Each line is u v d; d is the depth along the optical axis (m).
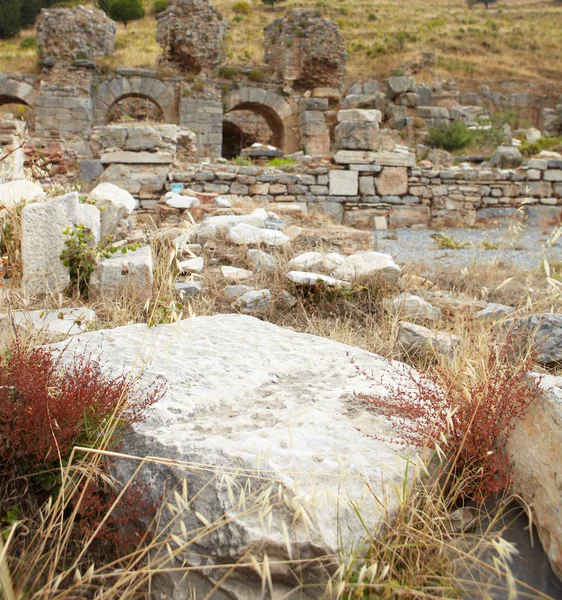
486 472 2.42
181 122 23.75
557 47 43.94
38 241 5.54
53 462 2.43
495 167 16.78
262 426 2.71
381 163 14.58
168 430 2.63
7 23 47.72
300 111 24.39
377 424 2.77
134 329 4.00
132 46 36.66
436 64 38.72
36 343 3.46
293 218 10.13
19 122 11.70
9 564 2.13
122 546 2.23
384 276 6.25
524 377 2.52
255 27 46.38
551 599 1.94
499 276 7.50
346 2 55.16
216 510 2.14
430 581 2.03
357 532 2.10
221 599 2.03
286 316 5.92
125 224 7.67
